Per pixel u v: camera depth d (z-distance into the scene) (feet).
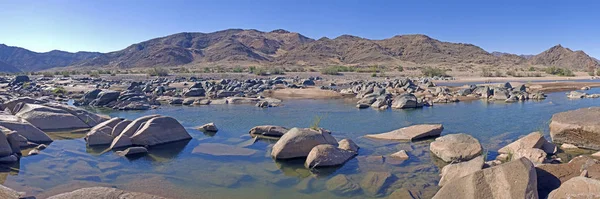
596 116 44.47
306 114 76.07
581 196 22.13
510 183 23.72
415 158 40.78
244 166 38.78
